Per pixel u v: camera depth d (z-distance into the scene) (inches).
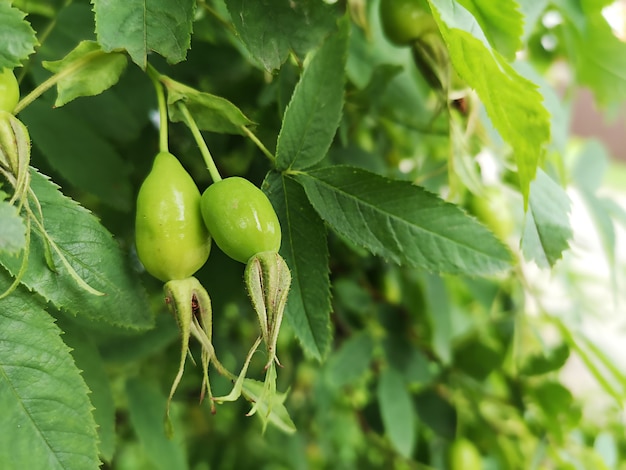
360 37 5.7
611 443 7.1
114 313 3.3
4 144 2.9
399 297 7.3
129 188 4.9
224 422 8.0
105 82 3.4
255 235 3.2
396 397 6.6
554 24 6.2
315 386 7.7
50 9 5.3
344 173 3.8
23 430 3.0
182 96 3.5
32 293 3.2
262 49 3.8
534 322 7.1
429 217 3.8
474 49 2.8
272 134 5.0
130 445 7.8
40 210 3.0
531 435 7.1
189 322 3.2
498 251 3.8
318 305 3.8
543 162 4.4
